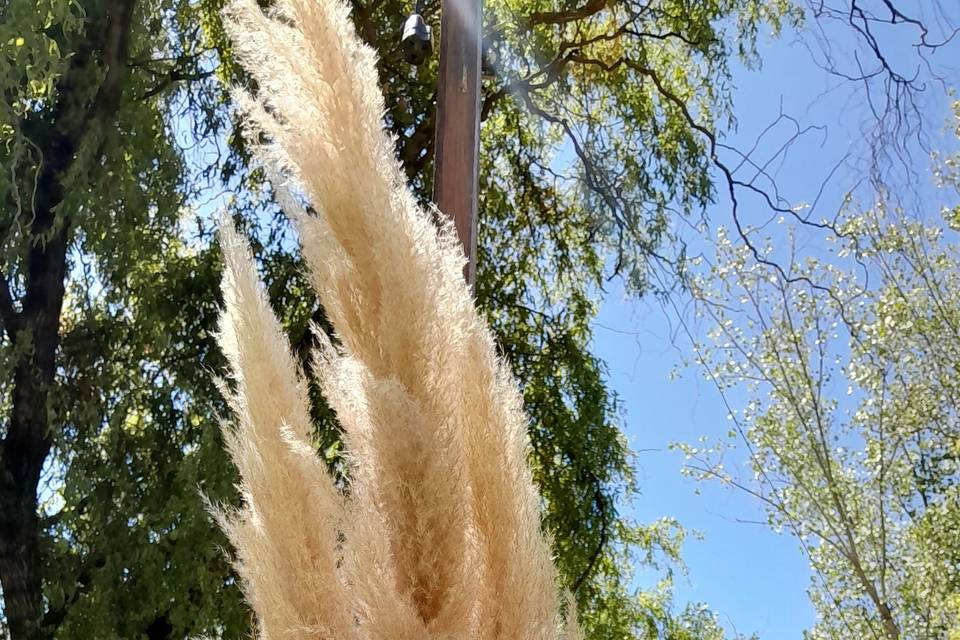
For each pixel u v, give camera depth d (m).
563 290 9.06
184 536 5.79
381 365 1.74
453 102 3.70
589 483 7.85
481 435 1.81
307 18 1.79
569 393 8.28
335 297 1.78
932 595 9.16
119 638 5.86
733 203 8.78
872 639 9.53
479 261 8.55
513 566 1.76
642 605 10.80
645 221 8.80
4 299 6.18
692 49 9.38
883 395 9.50
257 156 1.86
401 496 1.66
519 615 1.75
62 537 6.15
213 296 6.91
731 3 8.89
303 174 1.78
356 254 1.76
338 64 1.79
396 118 7.93
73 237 6.38
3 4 5.51
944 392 9.55
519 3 8.94
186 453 6.45
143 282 6.98
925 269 9.59
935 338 9.48
